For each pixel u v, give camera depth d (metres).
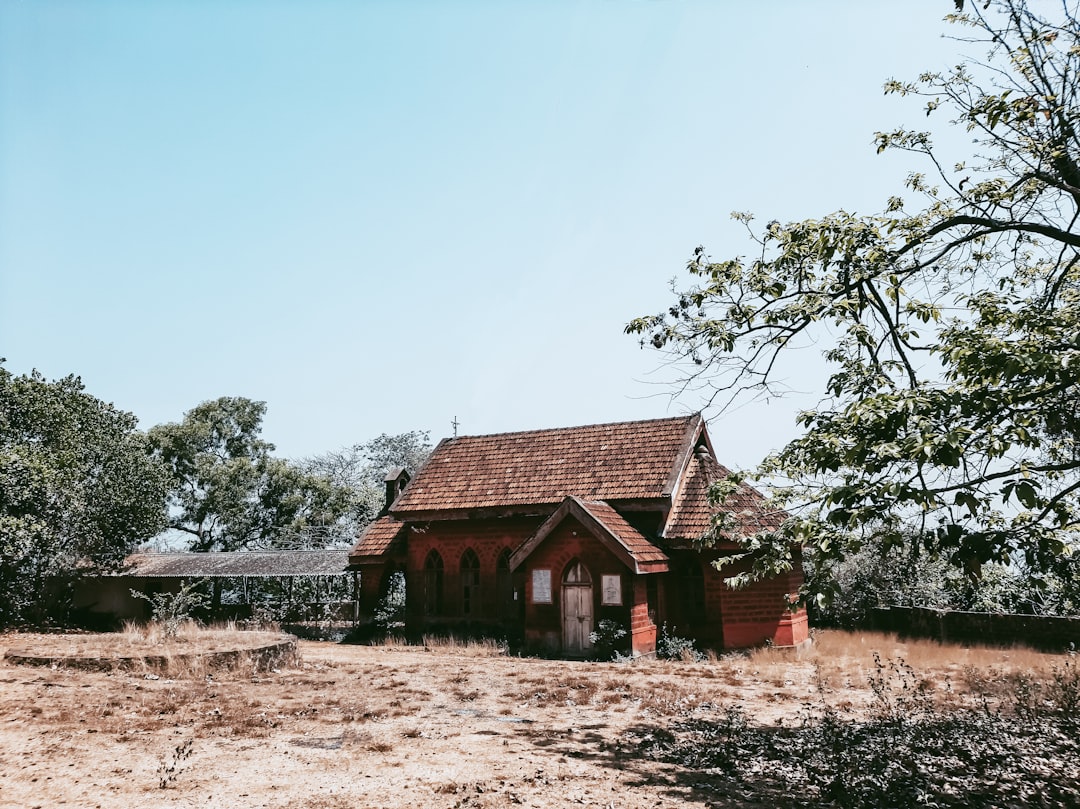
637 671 18.59
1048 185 9.45
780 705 13.96
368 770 8.94
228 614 35.53
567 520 22.78
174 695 13.35
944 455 6.43
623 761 9.59
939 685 16.09
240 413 56.31
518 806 7.68
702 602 23.66
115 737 10.20
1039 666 18.06
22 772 8.48
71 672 15.32
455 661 20.91
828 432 8.17
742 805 7.84
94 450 32.06
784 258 10.30
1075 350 6.86
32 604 30.00
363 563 28.95
